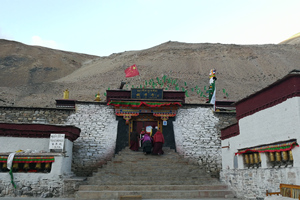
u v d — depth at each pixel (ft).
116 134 52.60
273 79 201.98
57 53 348.18
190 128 54.60
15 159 34.12
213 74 59.98
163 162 44.37
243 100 35.01
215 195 34.47
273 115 28.30
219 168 50.49
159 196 32.78
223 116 56.44
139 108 54.39
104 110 54.80
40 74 261.65
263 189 28.91
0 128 36.91
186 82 181.27
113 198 31.96
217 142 53.21
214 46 300.81
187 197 33.32
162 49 293.84
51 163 35.63
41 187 34.06
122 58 282.15
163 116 54.49
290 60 246.47
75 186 34.88
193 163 50.62
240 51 274.16
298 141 23.99
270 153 28.19
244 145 34.04
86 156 49.16
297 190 21.43
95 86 175.83
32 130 37.83
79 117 53.11
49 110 53.01
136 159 45.09
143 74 205.67
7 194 33.14
